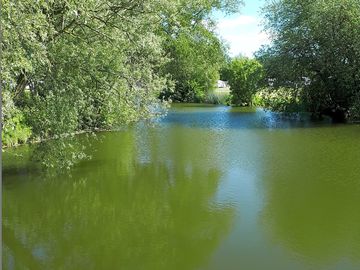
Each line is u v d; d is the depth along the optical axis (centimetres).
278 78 2497
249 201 904
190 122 2295
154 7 1019
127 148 1514
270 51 2520
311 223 771
